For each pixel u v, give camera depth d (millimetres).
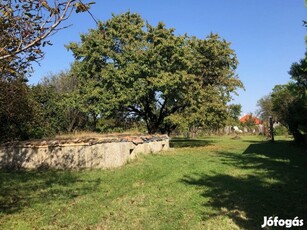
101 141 14258
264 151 21125
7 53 4355
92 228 6250
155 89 24438
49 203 8055
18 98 17859
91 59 25141
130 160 15734
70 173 12789
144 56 23734
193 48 27828
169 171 12523
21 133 21500
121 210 7352
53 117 27016
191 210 7215
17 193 9195
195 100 25609
